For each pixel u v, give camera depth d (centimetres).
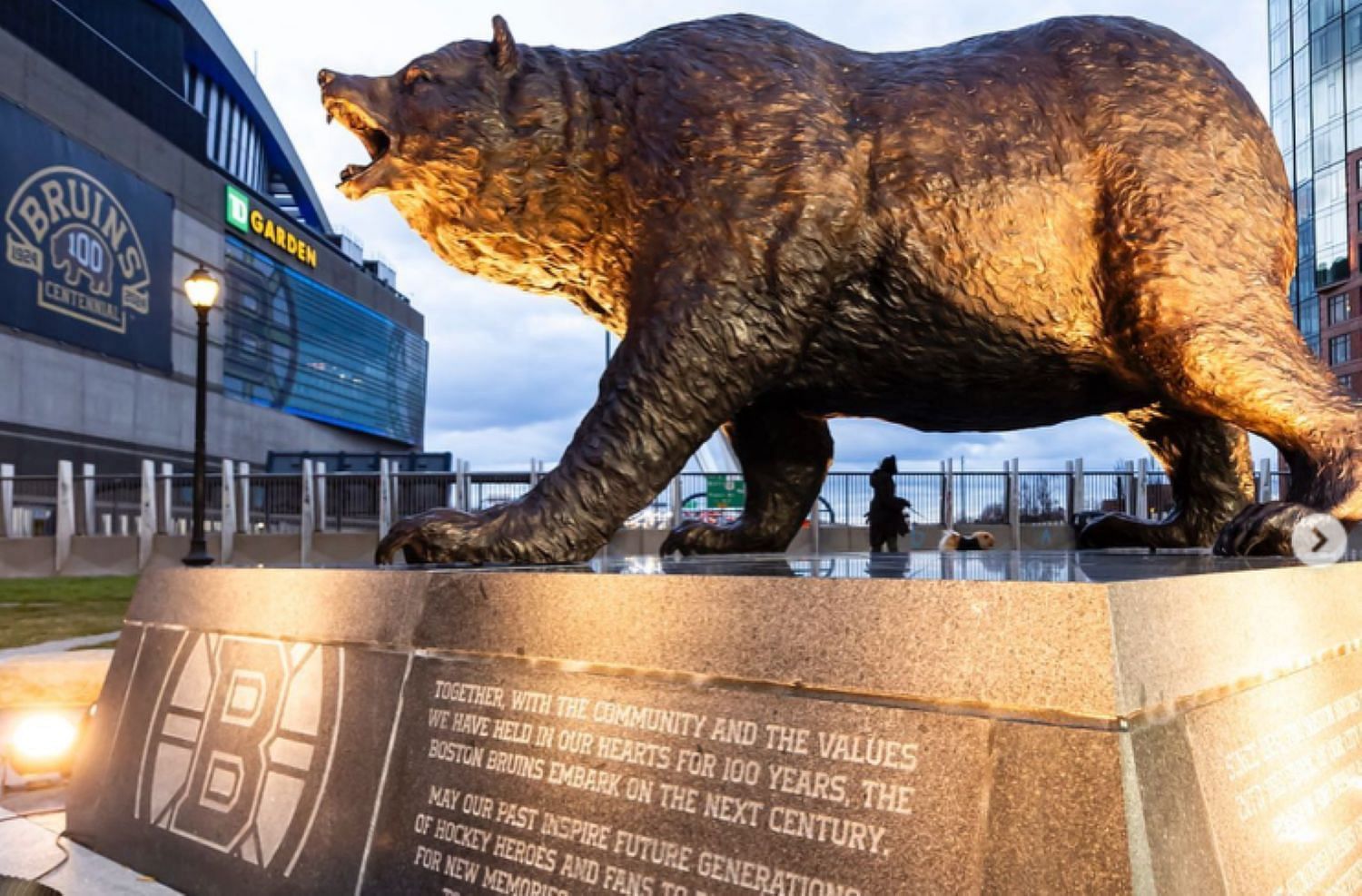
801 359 365
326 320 6906
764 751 200
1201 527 447
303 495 1703
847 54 385
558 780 228
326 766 276
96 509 1978
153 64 4931
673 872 205
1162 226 333
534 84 365
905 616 190
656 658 221
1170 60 359
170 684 338
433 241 393
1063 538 1623
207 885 296
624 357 337
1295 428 320
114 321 4253
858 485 1664
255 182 7444
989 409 398
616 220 365
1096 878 160
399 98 364
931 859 176
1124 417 452
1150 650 177
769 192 338
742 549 462
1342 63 4081
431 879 243
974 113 353
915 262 348
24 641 948
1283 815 204
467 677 252
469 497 1627
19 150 3688
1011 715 176
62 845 347
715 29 373
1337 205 4141
